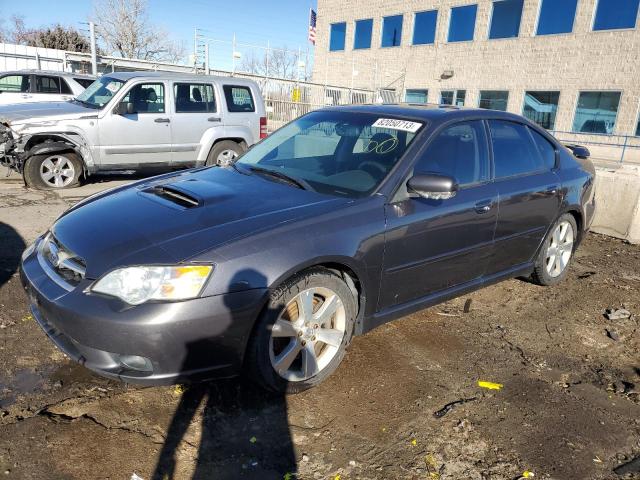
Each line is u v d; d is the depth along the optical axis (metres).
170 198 3.22
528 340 3.84
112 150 8.21
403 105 4.24
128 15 39.75
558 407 3.01
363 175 3.38
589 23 19.23
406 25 25.61
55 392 2.84
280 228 2.77
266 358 2.72
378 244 3.08
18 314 3.69
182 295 2.46
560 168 4.63
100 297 2.49
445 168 3.57
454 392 3.10
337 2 28.89
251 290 2.58
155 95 8.59
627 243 6.61
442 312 4.22
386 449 2.57
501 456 2.58
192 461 2.41
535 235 4.37
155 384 2.52
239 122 9.45
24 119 7.62
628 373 3.46
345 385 3.09
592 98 19.53
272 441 2.58
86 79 13.26
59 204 7.05
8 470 2.28
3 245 5.15
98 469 2.32
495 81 22.48
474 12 22.89
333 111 4.27
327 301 2.96
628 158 18.52
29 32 41.12
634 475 2.50
